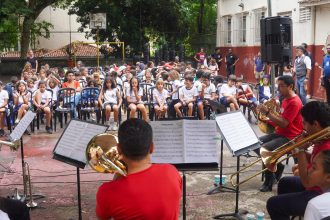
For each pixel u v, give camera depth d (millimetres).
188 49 27281
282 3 16438
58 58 24828
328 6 13242
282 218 3576
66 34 30125
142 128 2520
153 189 2441
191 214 4719
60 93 9477
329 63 10367
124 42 25922
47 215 4719
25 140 8281
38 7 23594
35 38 27688
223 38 23484
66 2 25328
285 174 6047
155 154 3725
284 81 5105
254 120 9688
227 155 7074
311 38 14133
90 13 25062
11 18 21281
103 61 24562
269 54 7438
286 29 7402
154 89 9719
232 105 9508
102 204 2461
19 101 9117
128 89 9617
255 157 6824
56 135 8758
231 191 5352
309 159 3586
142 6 25656
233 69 20484
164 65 16078
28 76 11375
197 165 3725
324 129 3340
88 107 9586
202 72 10570
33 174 6145
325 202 2619
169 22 26453
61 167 6496
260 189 5383
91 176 6066
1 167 6461
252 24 19484
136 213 2398
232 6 22078
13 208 3574
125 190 2430
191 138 3766
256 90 13156
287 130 5160
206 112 9609
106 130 3922
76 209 4891
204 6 28922
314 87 13961
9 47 23906
